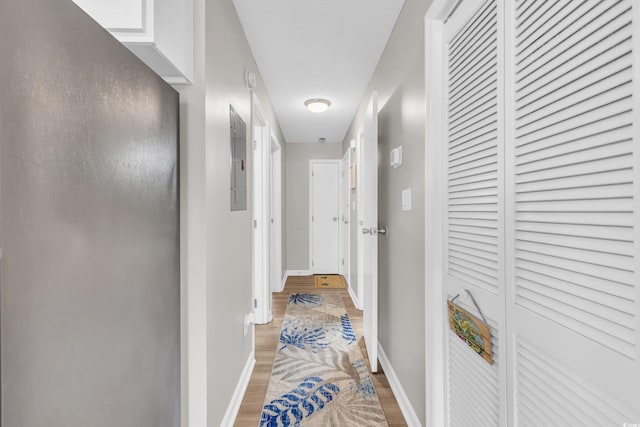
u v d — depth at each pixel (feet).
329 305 12.28
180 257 4.36
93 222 2.58
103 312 2.70
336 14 6.16
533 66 2.74
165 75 4.17
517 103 2.95
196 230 4.38
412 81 5.40
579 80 2.29
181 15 4.06
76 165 2.40
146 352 3.43
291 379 6.95
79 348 2.42
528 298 2.83
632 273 1.94
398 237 6.32
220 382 5.05
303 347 8.54
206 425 4.37
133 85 3.16
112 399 2.82
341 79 9.17
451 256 4.30
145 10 3.30
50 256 2.16
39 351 2.07
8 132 1.87
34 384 2.04
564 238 2.44
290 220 17.80
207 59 4.46
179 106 4.35
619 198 2.02
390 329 6.92
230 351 5.65
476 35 3.66
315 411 5.85
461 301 4.01
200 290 4.37
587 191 2.24
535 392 2.73
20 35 1.94
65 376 2.28
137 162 3.24
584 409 2.25
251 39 7.05
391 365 6.78
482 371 3.55
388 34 6.86
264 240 10.23
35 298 2.04
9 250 1.88
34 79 2.04
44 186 2.11
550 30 2.56
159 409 3.71
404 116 5.87
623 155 2.00
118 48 2.92
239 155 6.31
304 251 17.84
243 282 6.75
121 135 2.97
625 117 1.97
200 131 4.36
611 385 2.04
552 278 2.57
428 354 4.60
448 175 4.38
